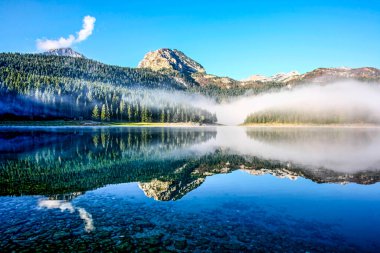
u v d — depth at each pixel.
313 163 35.03
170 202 18.23
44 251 11.50
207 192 20.88
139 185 22.77
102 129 126.81
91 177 25.80
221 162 35.59
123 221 14.71
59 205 17.28
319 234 13.52
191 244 12.24
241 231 13.69
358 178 26.55
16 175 26.47
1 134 81.00
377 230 14.09
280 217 15.73
